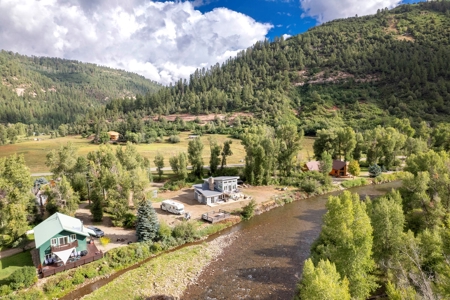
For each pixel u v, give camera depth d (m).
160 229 45.31
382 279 32.59
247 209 57.66
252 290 33.50
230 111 197.12
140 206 45.53
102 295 31.31
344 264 27.88
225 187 67.56
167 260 39.75
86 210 58.25
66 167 62.53
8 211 39.22
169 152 124.69
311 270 22.27
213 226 51.78
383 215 32.44
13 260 36.97
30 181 43.19
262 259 40.84
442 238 29.08
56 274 34.22
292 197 70.44
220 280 35.62
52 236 35.53
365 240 28.09
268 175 79.38
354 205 30.55
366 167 100.75
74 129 197.38
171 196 69.94
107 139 149.00
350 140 94.75
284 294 32.66
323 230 33.31
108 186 53.56
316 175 80.06
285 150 85.12
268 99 189.62
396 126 119.56
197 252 42.62
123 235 46.78
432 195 44.53
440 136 103.38
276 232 50.50
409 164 59.06
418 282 23.81
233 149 130.00
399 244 30.27
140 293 32.25
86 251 38.78
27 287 31.55
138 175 53.09
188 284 34.88
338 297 20.62
